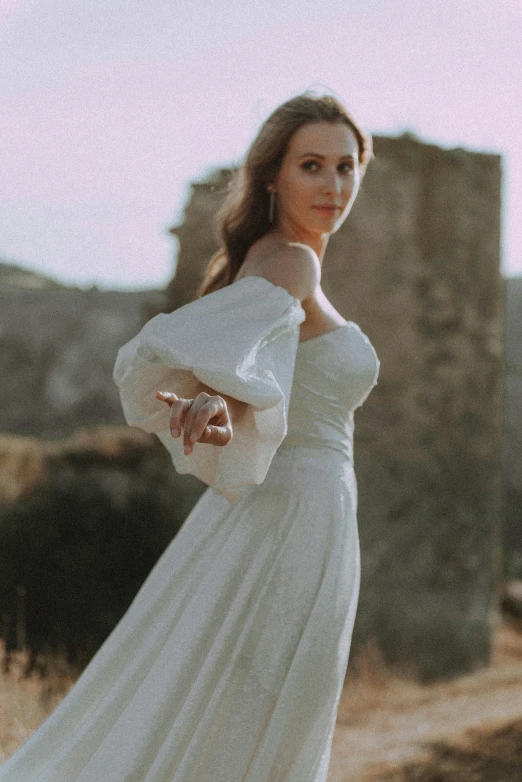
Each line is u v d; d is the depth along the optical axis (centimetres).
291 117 282
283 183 286
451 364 1152
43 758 269
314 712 258
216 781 249
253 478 242
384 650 1088
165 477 1221
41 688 553
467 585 1145
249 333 241
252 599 261
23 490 1154
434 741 593
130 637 272
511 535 2716
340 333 277
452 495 1147
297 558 263
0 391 3409
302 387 272
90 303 3681
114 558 1086
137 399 254
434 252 1148
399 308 1123
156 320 247
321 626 260
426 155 1142
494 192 1188
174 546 281
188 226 1130
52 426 3306
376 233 1115
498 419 1190
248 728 253
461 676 1097
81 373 3434
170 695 255
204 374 233
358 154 293
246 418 240
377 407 1121
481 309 1178
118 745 254
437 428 1145
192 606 263
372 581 1100
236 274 297
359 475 1108
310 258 270
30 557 1016
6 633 852
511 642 1305
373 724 722
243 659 257
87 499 1141
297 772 257
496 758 550
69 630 959
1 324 3541
